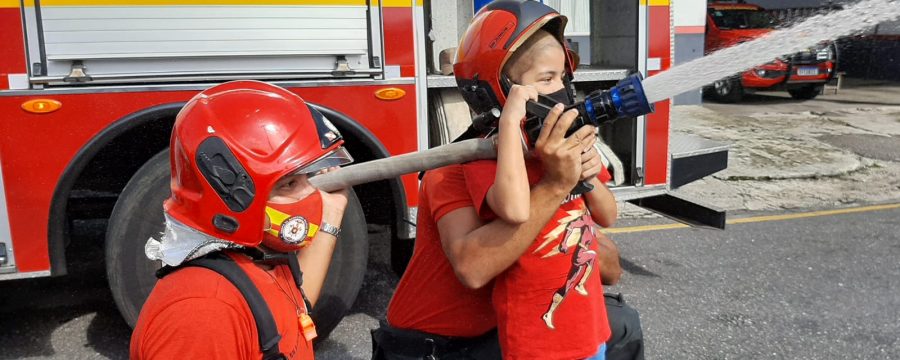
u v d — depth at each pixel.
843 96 13.90
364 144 3.44
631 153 4.17
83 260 4.88
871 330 3.80
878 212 6.24
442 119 3.73
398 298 1.95
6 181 3.04
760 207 6.43
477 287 1.63
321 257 1.65
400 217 3.64
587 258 1.73
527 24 1.62
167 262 1.34
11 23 2.94
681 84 1.39
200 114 1.34
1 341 3.67
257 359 1.33
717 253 5.10
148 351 1.24
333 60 3.35
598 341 1.77
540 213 1.55
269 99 1.38
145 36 3.09
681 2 10.91
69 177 3.09
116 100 3.10
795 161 8.08
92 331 3.80
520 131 1.52
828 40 1.25
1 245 3.09
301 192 1.43
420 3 3.41
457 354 1.87
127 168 3.61
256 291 1.33
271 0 3.21
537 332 1.69
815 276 4.61
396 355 1.92
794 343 3.66
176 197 1.37
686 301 4.21
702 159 4.30
